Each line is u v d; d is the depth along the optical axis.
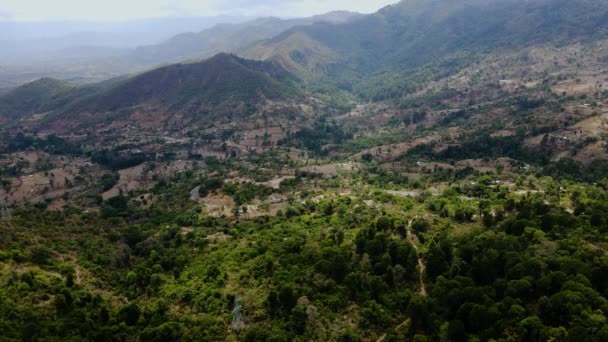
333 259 103.31
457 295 86.38
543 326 73.62
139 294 114.06
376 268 103.00
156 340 88.94
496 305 81.12
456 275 96.06
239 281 107.81
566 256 90.31
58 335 84.69
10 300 88.12
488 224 126.06
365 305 93.81
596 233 101.75
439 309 87.12
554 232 105.94
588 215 113.75
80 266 117.94
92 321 92.56
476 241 107.31
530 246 98.62
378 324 89.88
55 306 92.25
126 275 121.31
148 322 98.50
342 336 86.19
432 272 101.19
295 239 121.62
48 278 103.38
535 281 84.06
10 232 127.75
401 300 94.06
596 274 82.31
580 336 68.25
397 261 105.31
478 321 79.19
